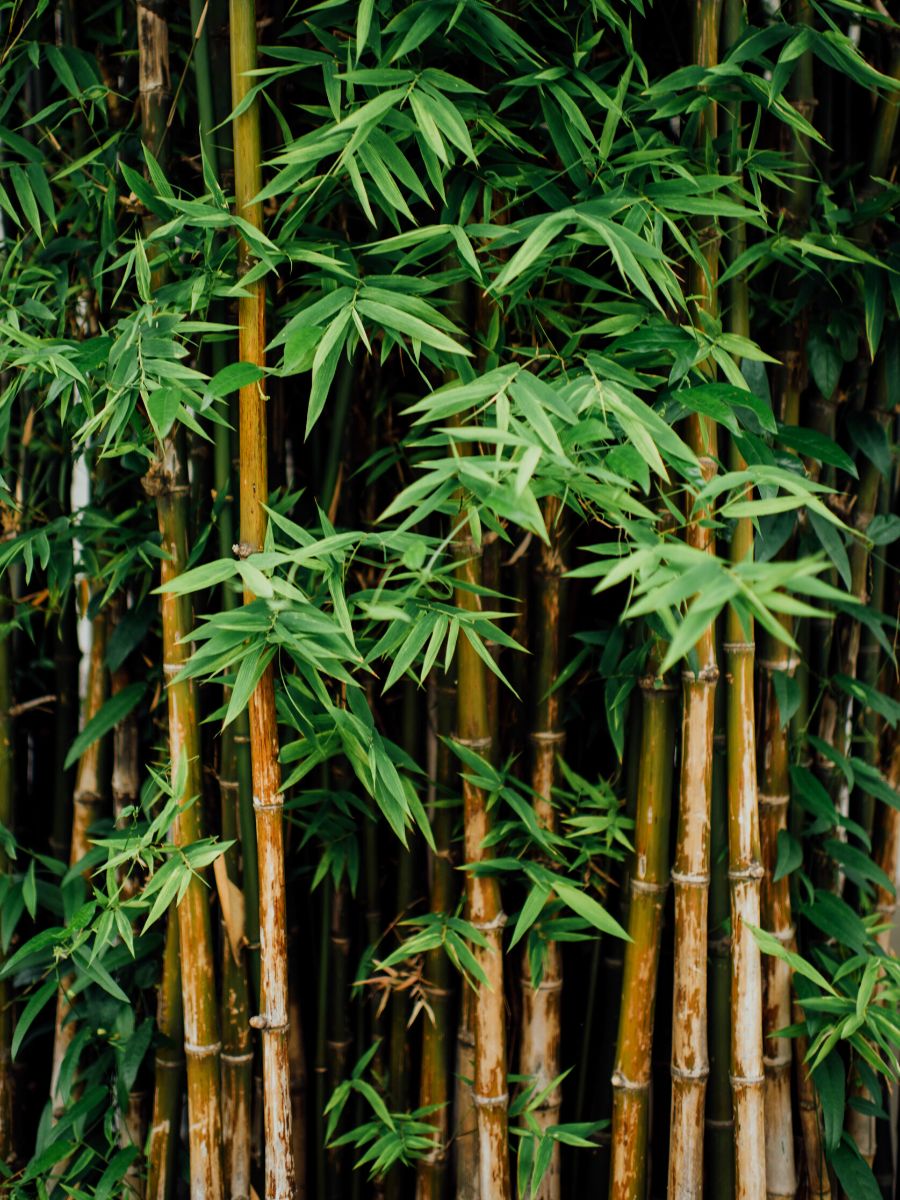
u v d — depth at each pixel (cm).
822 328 113
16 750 131
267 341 110
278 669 104
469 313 109
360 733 95
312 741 104
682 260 103
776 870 114
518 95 97
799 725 121
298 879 133
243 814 112
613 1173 113
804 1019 118
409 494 73
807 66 110
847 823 115
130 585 130
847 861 118
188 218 92
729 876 106
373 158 89
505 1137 113
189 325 93
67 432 127
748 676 103
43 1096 140
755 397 90
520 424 79
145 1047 115
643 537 78
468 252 88
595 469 76
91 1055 128
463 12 90
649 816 110
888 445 116
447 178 102
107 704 122
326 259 91
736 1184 108
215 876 115
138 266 94
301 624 88
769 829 118
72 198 122
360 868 129
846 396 121
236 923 114
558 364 100
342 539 83
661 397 98
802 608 63
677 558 68
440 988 122
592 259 117
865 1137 125
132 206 106
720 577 64
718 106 104
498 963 112
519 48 92
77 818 131
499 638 94
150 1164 118
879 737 131
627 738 119
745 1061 106
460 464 74
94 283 114
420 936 109
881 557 123
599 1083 129
